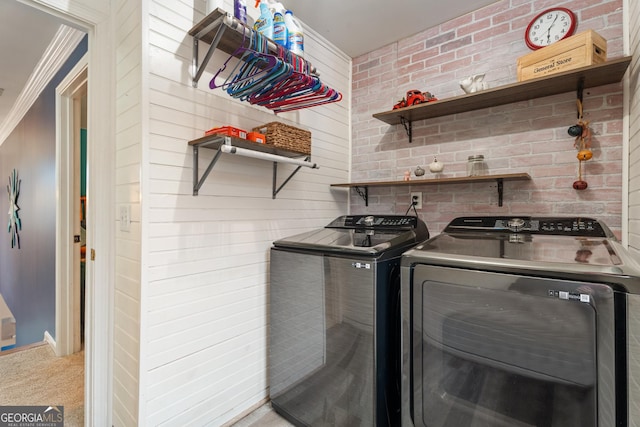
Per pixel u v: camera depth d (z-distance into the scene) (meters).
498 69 1.94
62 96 2.45
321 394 1.59
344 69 2.58
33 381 2.17
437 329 1.23
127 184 1.47
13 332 3.81
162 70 1.43
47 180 2.80
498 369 1.10
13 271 3.89
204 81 1.59
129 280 1.46
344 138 2.59
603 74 1.50
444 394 1.22
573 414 0.98
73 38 2.19
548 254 1.15
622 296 0.91
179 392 1.50
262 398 1.89
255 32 1.44
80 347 2.64
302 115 2.19
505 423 1.09
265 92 1.53
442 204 2.15
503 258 1.12
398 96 2.37
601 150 1.63
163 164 1.43
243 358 1.79
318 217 2.32
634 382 0.90
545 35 1.75
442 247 1.38
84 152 3.23
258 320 1.87
